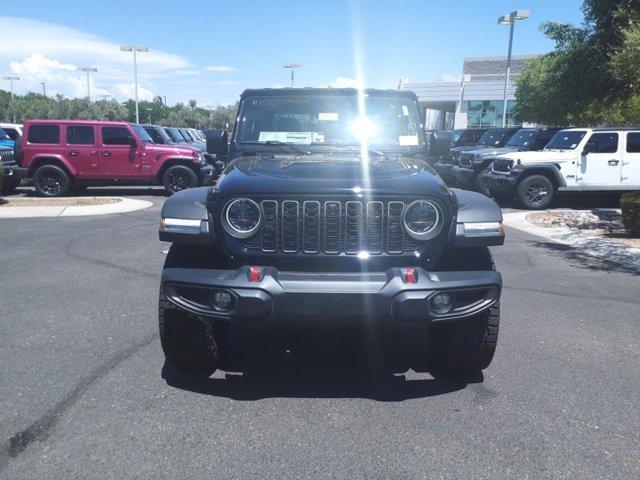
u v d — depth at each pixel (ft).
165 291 11.50
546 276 22.97
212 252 12.05
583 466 9.89
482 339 12.39
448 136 16.17
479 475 9.62
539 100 64.08
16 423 11.00
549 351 15.06
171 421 11.25
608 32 48.88
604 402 12.25
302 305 10.84
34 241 28.96
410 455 10.19
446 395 12.55
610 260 25.98
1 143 55.83
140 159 49.57
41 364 13.75
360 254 11.31
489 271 11.70
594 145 42.98
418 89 130.62
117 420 11.22
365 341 15.74
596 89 51.24
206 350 12.64
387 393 12.64
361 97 16.66
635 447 10.50
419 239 11.31
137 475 9.47
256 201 11.22
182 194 12.49
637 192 32.86
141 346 15.01
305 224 11.25
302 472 9.64
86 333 15.88
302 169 12.51
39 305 18.35
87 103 216.33
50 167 48.83
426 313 10.91
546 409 11.92
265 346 15.31
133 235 30.83
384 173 12.22
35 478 9.32
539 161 42.78
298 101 16.69
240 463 9.88
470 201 12.17
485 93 122.72
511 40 82.79
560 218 38.99
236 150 16.34
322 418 11.49
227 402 12.10
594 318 17.74
